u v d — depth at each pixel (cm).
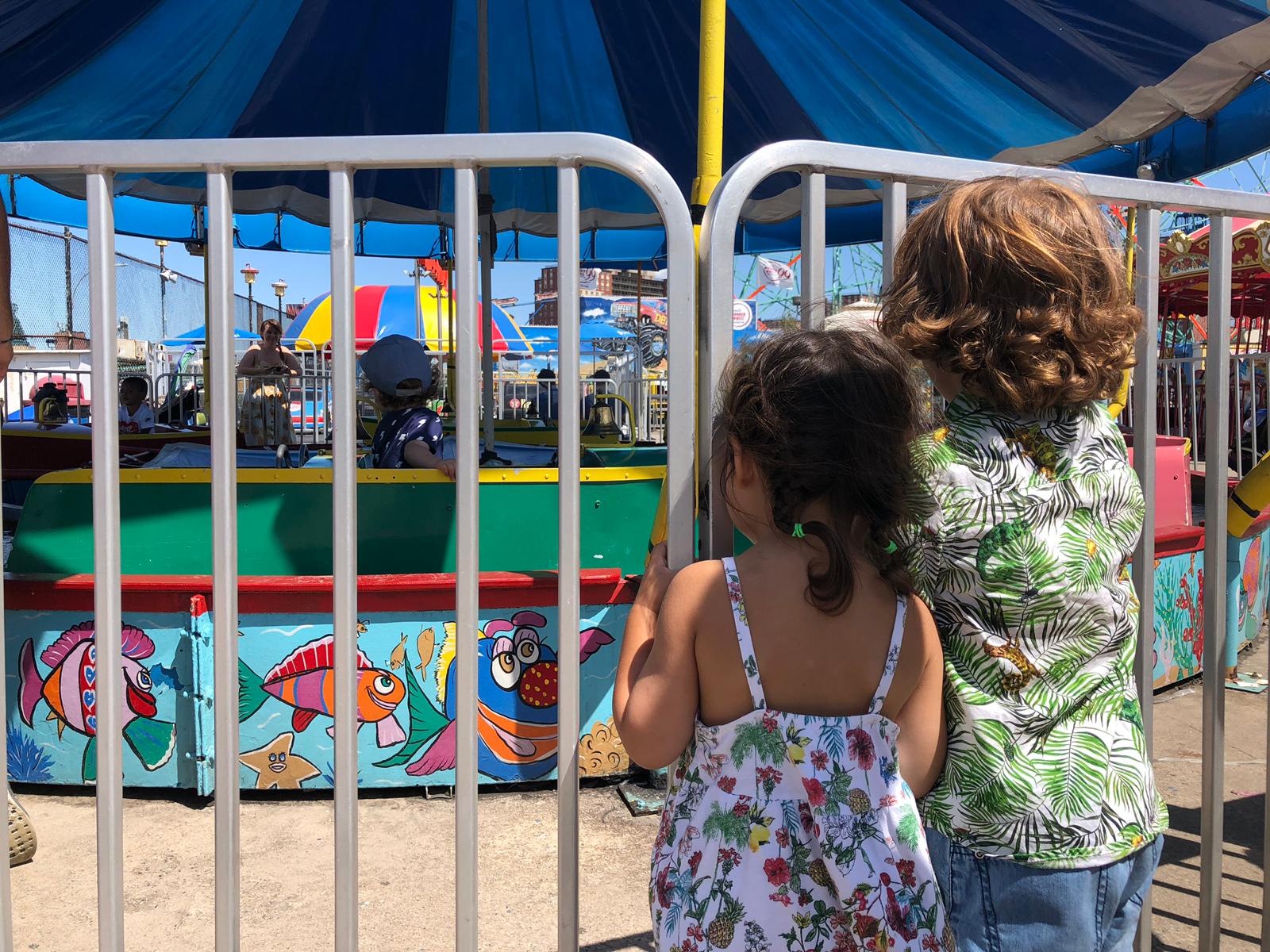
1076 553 116
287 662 282
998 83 439
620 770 297
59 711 283
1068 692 117
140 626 278
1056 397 113
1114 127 442
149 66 465
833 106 513
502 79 544
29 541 288
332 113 562
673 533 130
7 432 609
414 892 236
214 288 124
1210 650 164
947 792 118
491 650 290
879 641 111
